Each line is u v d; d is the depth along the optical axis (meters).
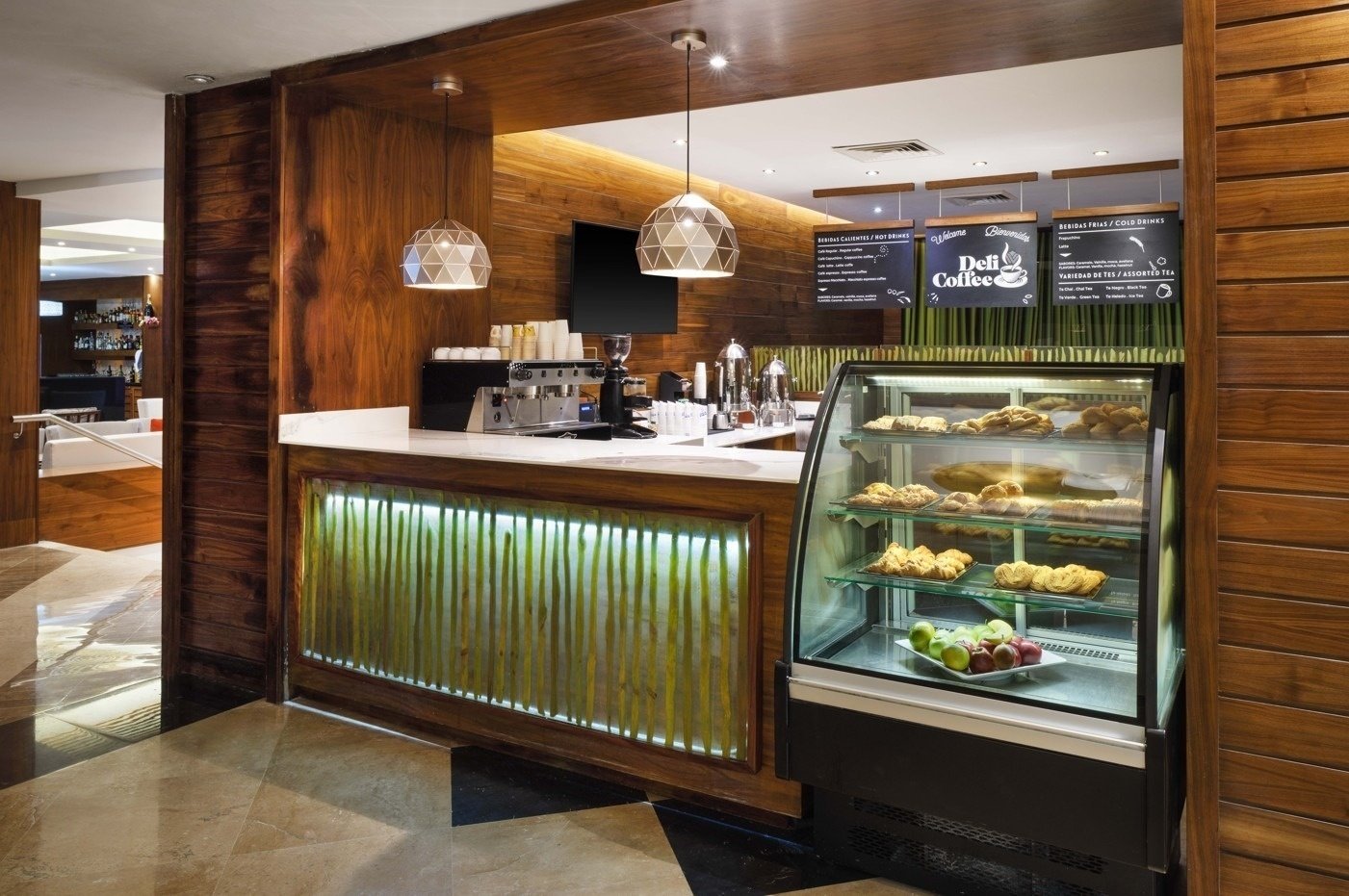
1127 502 2.46
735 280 8.05
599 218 6.42
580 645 3.41
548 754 3.51
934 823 2.66
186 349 4.56
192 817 3.10
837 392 2.91
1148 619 2.22
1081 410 2.59
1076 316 9.22
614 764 3.33
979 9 3.07
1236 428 2.25
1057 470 2.60
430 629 3.80
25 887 2.66
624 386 6.09
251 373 4.31
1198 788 2.32
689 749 3.18
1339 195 2.13
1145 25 3.21
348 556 4.03
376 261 4.50
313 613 4.16
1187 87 2.26
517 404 4.74
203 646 4.55
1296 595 2.20
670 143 6.11
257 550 4.33
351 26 3.52
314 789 3.32
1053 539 2.60
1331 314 2.15
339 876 2.74
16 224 7.13
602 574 3.34
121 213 8.43
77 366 15.66
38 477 7.43
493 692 3.64
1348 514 2.15
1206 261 2.26
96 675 4.56
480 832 3.02
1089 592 2.48
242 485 4.38
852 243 7.78
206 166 4.43
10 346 7.15
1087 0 2.98
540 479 3.47
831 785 2.66
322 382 4.28
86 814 3.12
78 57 3.94
